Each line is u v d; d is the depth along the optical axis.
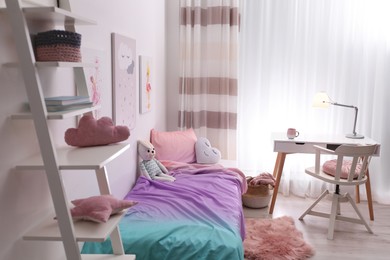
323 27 3.73
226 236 1.89
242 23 3.84
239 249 1.83
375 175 3.84
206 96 3.92
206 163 3.45
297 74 3.84
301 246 2.75
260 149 4.02
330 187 3.93
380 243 2.88
